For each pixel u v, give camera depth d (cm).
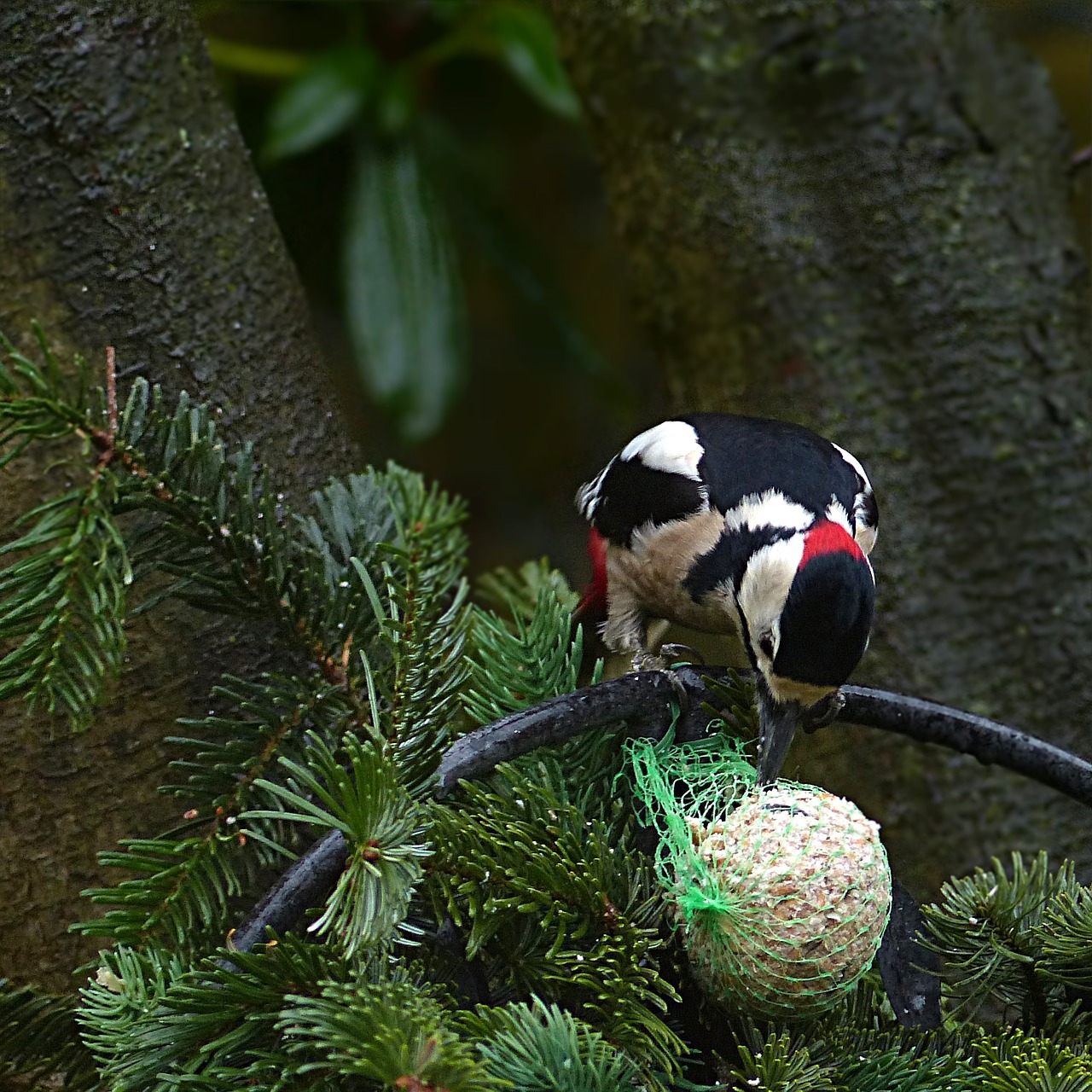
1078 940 323
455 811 325
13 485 448
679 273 744
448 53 820
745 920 289
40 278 471
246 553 348
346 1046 245
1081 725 670
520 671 389
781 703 434
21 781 447
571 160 962
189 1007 274
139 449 332
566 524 739
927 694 666
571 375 938
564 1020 276
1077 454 693
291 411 509
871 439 691
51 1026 331
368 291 783
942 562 680
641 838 338
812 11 703
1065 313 707
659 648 658
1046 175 721
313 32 858
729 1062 318
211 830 327
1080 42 888
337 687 349
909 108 701
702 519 566
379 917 259
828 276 704
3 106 468
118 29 485
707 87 718
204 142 506
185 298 491
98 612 310
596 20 743
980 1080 303
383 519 409
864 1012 347
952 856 653
